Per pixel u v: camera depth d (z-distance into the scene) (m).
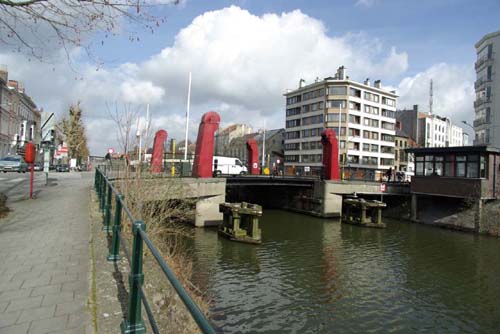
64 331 3.18
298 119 69.00
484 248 19.36
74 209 9.82
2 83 44.50
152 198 9.62
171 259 8.42
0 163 28.67
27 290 4.07
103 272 4.52
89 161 48.09
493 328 10.12
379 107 66.00
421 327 10.02
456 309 11.33
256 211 18.17
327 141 29.84
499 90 43.09
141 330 2.87
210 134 20.47
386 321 10.28
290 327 9.52
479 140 45.97
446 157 25.47
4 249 5.75
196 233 19.05
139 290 2.78
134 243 2.83
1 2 5.71
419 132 85.19
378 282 13.55
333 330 9.53
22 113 55.88
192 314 1.38
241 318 9.81
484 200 23.56
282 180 27.48
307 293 11.98
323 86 63.12
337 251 17.92
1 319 3.36
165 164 20.77
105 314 3.38
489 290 13.05
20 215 8.77
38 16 5.92
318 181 28.72
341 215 28.67
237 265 14.45
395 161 71.88
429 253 18.17
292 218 27.81
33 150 11.91
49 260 5.20
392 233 23.28
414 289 12.97
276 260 15.59
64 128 48.59
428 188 26.33
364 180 32.28
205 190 19.86
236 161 36.75
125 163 9.46
